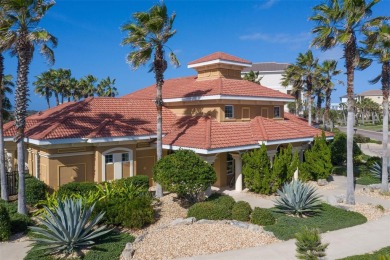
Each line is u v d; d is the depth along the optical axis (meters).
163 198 18.38
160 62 18.34
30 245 11.79
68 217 11.05
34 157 20.23
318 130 27.69
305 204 14.90
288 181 20.17
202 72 27.06
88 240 11.52
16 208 15.59
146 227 13.88
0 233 12.73
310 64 35.09
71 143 18.44
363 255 10.65
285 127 24.39
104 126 20.34
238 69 26.91
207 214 14.28
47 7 14.86
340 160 31.06
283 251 11.20
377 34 18.09
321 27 17.36
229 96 21.59
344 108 113.50
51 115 23.70
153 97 27.78
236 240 12.02
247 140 20.81
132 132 20.61
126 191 15.71
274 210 15.84
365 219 14.84
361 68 20.34
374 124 105.12
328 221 14.18
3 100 26.58
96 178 19.42
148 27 17.23
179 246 11.41
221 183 22.34
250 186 20.20
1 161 17.64
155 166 16.80
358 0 16.03
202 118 22.67
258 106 24.88
